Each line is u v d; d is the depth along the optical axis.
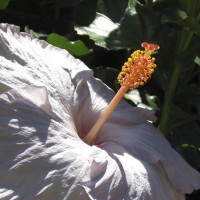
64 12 0.64
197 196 0.57
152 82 0.56
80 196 0.35
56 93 0.40
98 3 0.49
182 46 0.49
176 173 0.41
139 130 0.43
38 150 0.35
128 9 0.49
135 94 0.52
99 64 0.55
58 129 0.37
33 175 0.34
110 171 0.37
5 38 0.39
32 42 0.42
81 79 0.42
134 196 0.37
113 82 0.51
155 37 0.49
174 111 0.51
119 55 0.55
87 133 0.42
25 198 0.34
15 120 0.36
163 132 0.50
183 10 0.49
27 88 0.37
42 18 0.61
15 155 0.35
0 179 0.34
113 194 0.36
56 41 0.49
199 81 0.60
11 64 0.39
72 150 0.36
